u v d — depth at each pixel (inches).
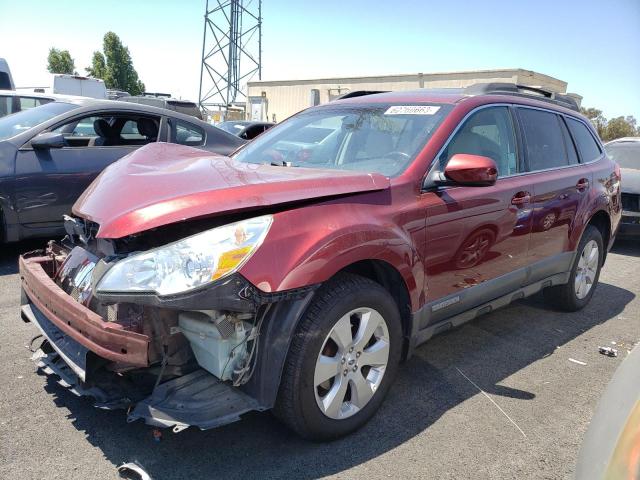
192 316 97.2
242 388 101.0
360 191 110.3
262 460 104.1
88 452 104.2
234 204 95.0
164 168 119.8
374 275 120.8
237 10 1649.9
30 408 118.0
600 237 197.8
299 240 97.2
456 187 130.4
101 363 100.0
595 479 60.7
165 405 95.7
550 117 177.8
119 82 1763.0
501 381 141.0
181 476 98.7
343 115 152.9
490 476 102.4
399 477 100.9
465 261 134.0
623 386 66.8
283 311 96.7
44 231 227.0
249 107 1478.8
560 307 195.6
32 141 220.4
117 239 99.7
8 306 177.0
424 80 1170.6
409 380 139.3
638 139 367.9
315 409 102.7
